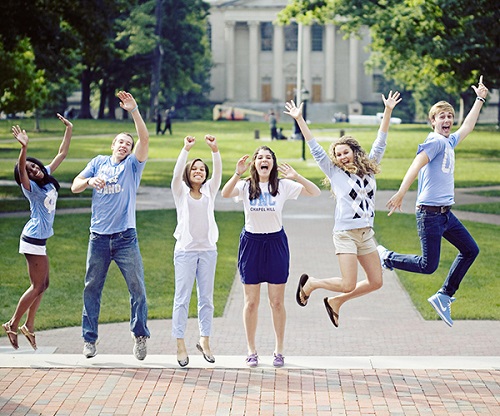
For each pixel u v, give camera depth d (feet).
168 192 112.88
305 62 428.97
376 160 34.55
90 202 98.17
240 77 441.27
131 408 28.37
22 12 109.81
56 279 54.44
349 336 40.24
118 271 57.11
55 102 294.66
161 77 339.36
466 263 33.35
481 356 34.68
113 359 33.88
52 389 30.32
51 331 41.45
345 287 32.17
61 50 130.82
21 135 33.22
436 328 41.75
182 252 33.37
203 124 308.60
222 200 105.19
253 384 30.76
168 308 46.50
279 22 148.46
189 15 348.38
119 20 304.91
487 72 124.88
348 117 401.49
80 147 189.57
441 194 32.73
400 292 51.03
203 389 30.22
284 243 33.06
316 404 28.58
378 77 435.12
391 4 135.03
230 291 51.98
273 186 32.86
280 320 33.06
